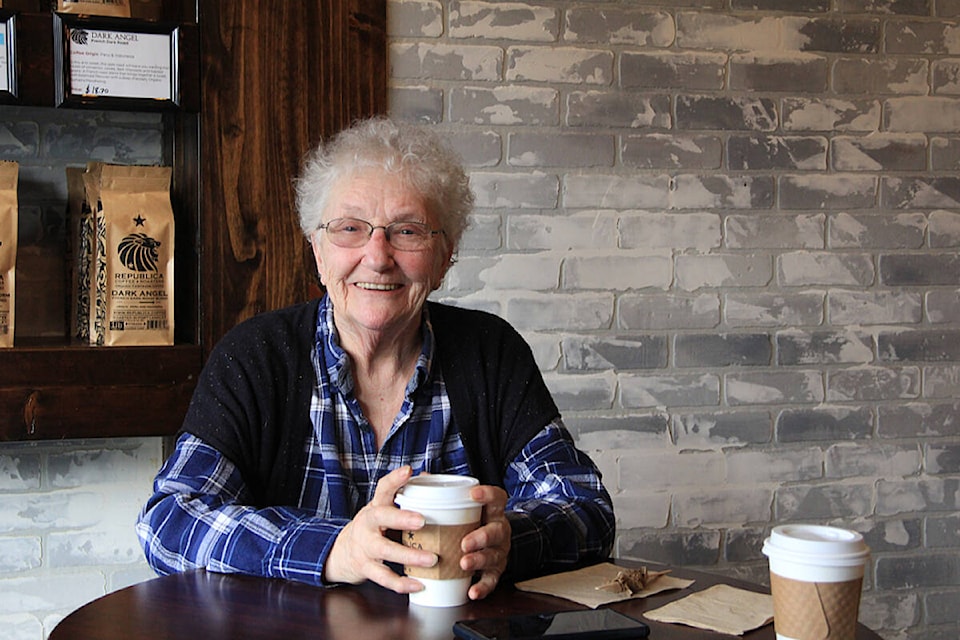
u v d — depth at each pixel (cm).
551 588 126
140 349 204
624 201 248
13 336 199
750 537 259
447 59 237
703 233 253
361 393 155
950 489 271
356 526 122
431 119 236
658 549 253
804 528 105
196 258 215
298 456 150
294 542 128
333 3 224
